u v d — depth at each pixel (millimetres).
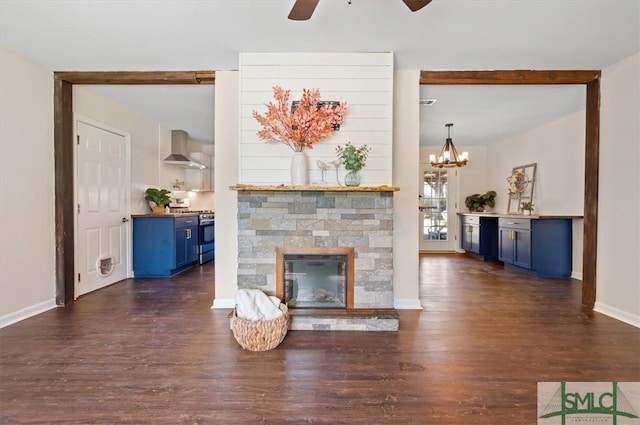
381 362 2119
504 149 6270
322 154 2898
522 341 2447
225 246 3277
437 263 5832
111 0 2082
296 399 1716
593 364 2092
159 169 5258
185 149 5680
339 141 2896
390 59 2859
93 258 3893
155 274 4699
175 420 1547
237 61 3041
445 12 2227
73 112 3514
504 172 6270
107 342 2402
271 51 2836
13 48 2740
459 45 2695
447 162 5332
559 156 4859
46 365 2053
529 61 2971
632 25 2348
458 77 3184
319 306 2875
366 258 2838
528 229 4812
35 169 3031
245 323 2262
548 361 2133
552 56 2869
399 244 3217
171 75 3260
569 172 4684
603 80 3105
